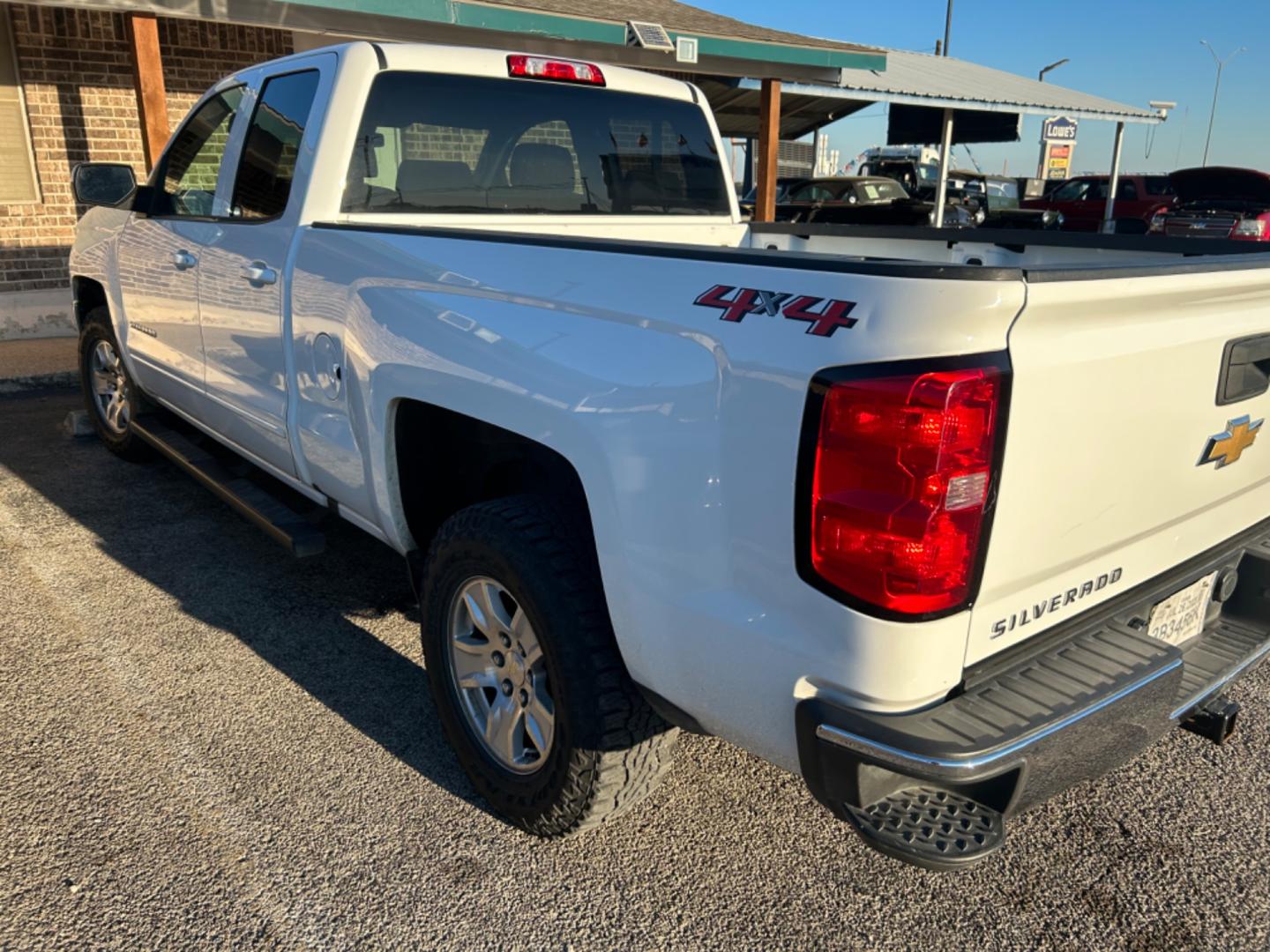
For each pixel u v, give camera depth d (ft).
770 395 5.79
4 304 29.94
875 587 5.49
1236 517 8.12
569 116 12.25
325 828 8.43
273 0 24.34
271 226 10.96
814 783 6.02
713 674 6.45
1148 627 7.57
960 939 7.43
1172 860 8.33
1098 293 5.52
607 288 7.03
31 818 8.41
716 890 7.87
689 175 13.88
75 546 14.39
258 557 14.14
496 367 7.66
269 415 11.55
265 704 10.30
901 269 5.45
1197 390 6.75
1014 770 5.68
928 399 5.19
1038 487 5.79
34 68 29.04
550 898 7.70
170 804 8.66
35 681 10.62
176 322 13.71
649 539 6.59
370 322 9.18
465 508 8.91
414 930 7.33
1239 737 10.22
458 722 8.67
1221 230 59.67
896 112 61.46
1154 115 62.44
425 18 26.27
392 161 10.87
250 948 7.11
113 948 7.05
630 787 7.66
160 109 24.08
